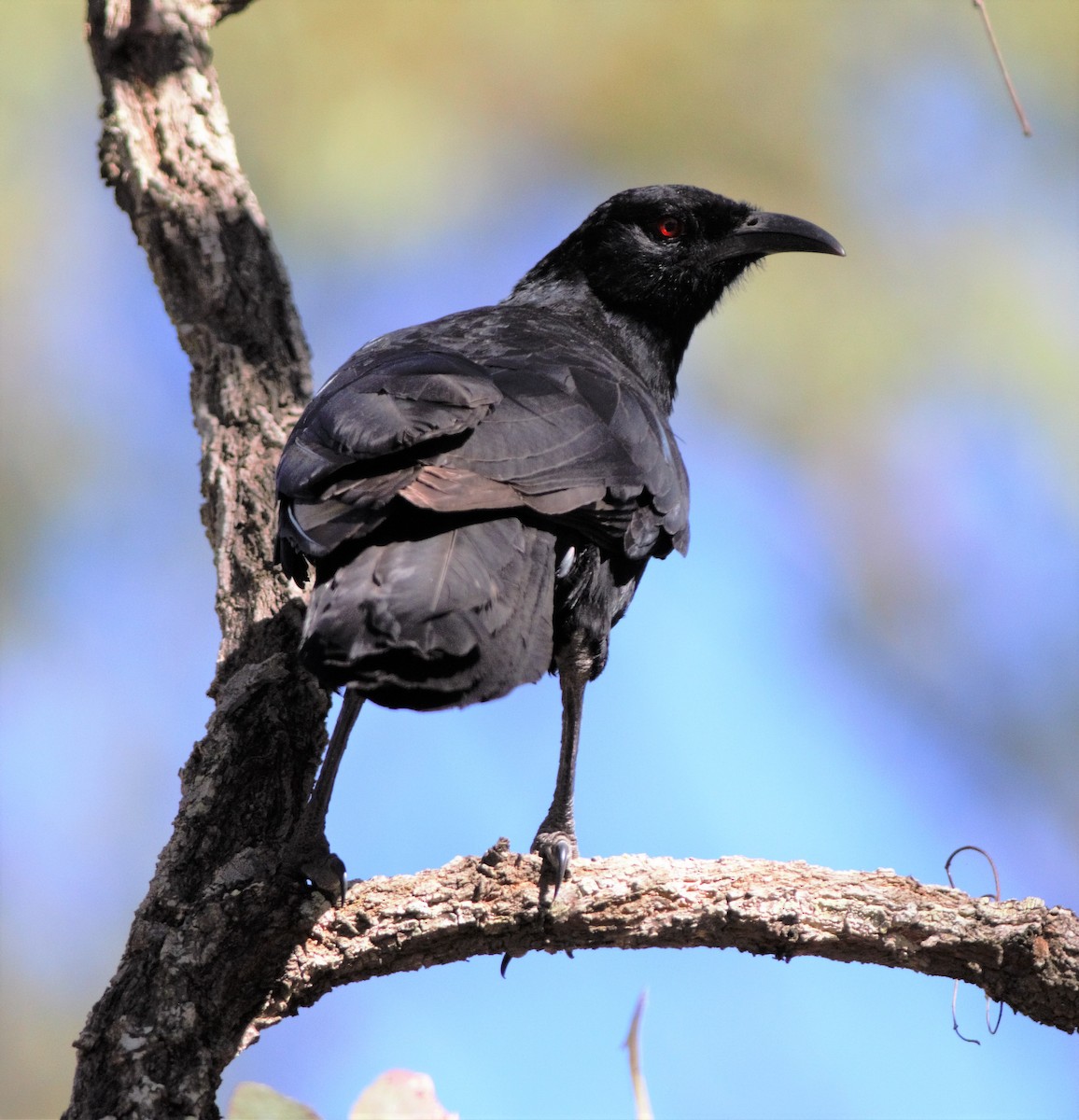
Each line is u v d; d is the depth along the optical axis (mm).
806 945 9789
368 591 8469
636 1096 7148
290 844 9555
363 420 9258
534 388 10086
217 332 13414
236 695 10750
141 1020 8781
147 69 14680
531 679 8719
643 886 9719
